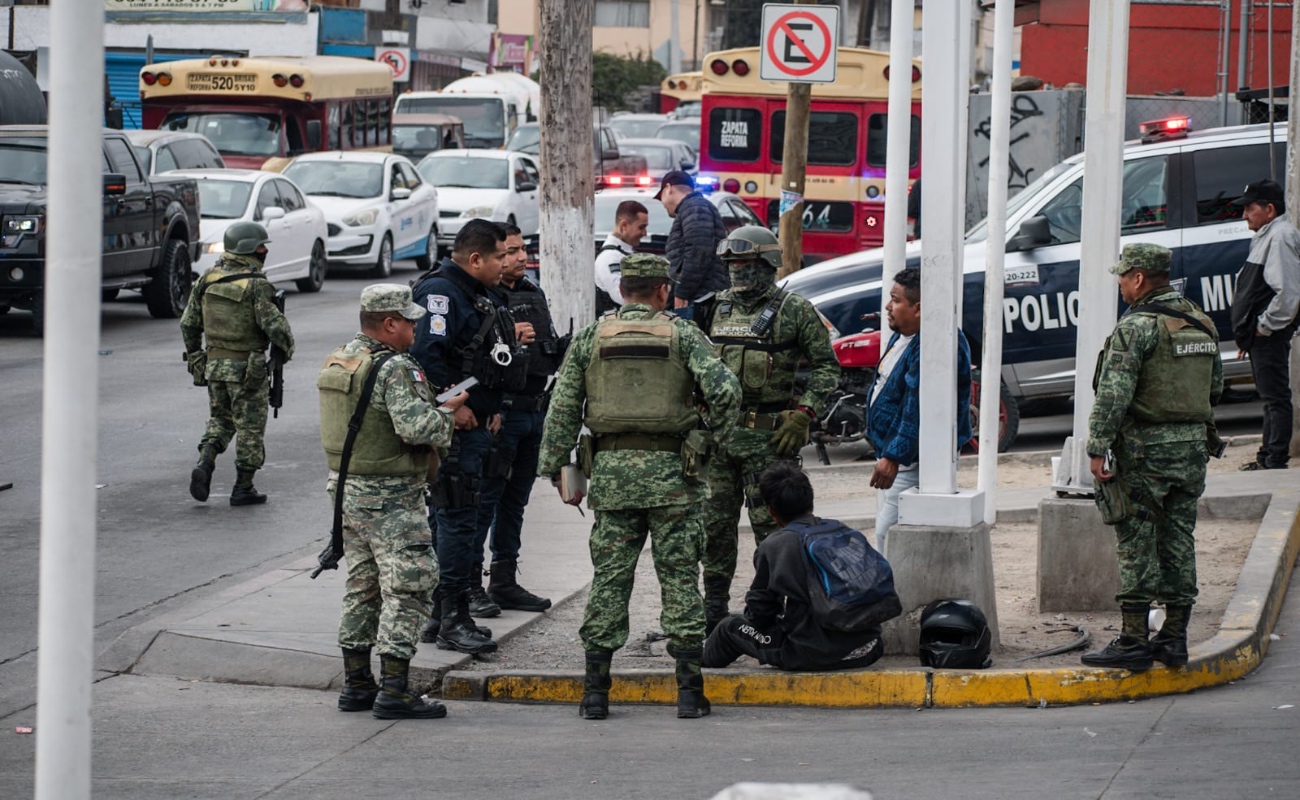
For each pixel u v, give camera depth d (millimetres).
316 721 17766
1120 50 21344
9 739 17047
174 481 32062
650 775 15414
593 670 17781
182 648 20016
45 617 10406
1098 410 17656
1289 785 14234
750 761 15836
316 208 69562
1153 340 17672
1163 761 15234
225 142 81062
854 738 16656
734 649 18672
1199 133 35406
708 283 32594
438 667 19125
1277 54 52875
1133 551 18000
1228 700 17766
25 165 53500
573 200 31672
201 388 42938
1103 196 21531
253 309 29031
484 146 111125
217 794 15039
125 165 54344
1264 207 28734
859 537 18422
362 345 17469
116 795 15016
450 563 19750
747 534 27594
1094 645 19531
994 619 19484
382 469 17297
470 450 19938
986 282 27062
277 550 26484
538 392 21266
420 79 152250
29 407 39219
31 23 95188
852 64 62938
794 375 20141
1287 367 29219
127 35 107750
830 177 63562
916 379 20078
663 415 17250
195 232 60000
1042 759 15516
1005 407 34469
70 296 10375
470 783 15266
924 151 18828
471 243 19812
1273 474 28531
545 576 23859
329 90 83250
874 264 35062
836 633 18125
